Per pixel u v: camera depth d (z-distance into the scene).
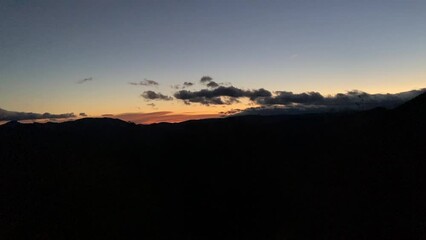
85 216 40.69
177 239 42.62
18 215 38.31
